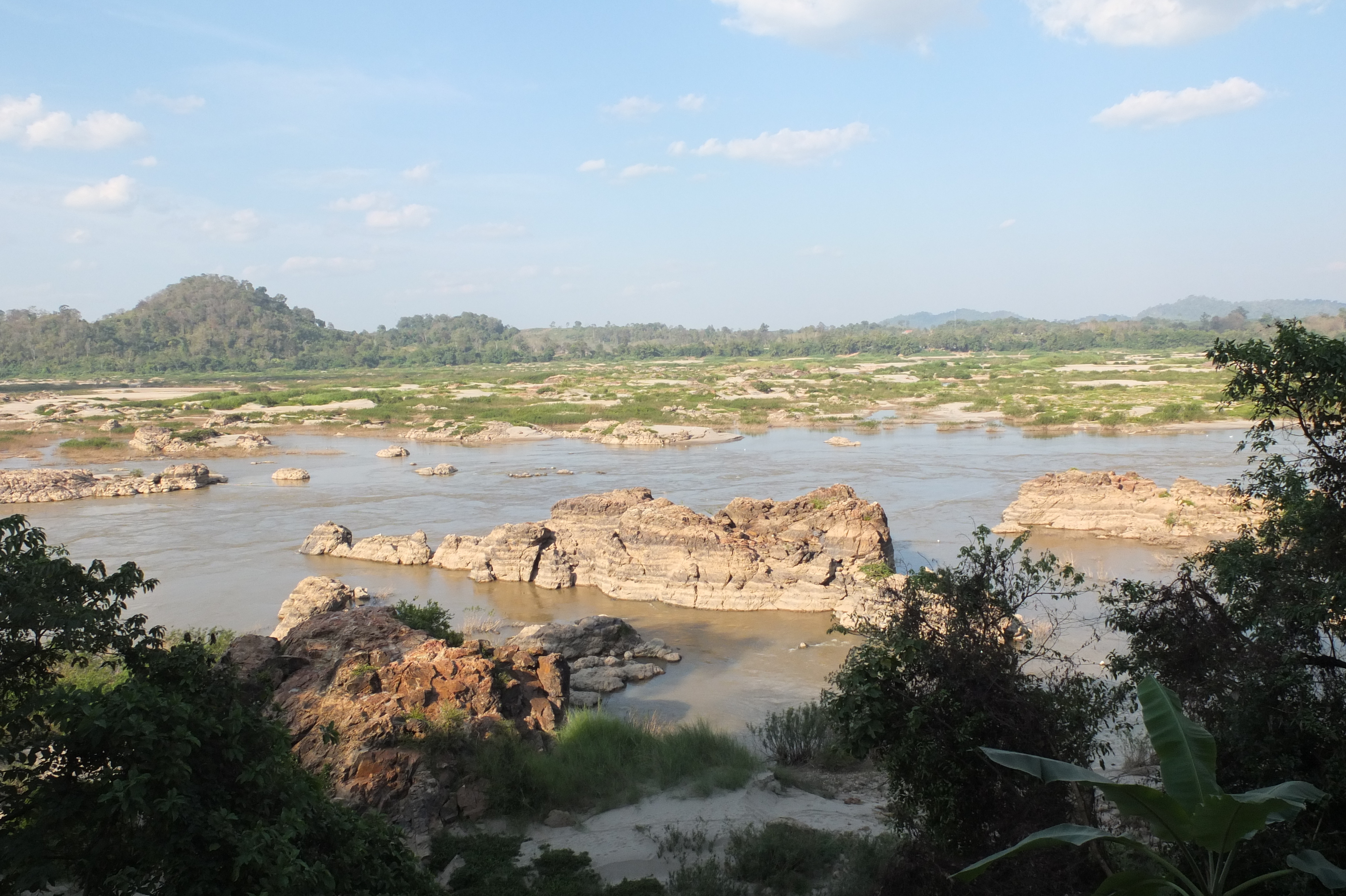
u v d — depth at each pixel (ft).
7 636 42.50
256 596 147.43
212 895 37.29
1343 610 45.55
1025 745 45.96
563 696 88.02
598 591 149.18
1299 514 50.52
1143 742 73.97
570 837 62.03
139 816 41.16
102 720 38.09
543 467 290.15
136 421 411.54
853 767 76.38
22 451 347.36
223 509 225.56
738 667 111.45
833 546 140.05
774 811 65.87
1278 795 30.55
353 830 44.11
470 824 63.62
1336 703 45.16
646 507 149.38
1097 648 107.45
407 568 165.37
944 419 403.75
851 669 50.49
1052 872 44.62
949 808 45.09
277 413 442.09
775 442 349.61
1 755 40.16
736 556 137.90
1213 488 175.32
